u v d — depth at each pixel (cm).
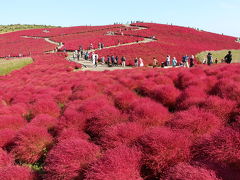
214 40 6581
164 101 807
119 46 5128
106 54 4291
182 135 442
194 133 485
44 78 2162
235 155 368
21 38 8750
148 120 584
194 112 550
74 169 441
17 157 621
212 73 1197
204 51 4394
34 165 606
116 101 813
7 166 525
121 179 364
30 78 2356
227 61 2195
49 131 732
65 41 7131
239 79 913
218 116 573
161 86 887
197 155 417
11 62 3953
